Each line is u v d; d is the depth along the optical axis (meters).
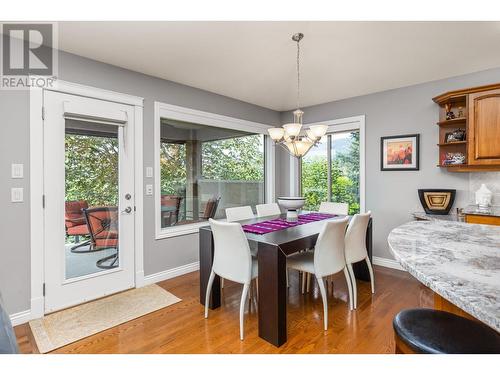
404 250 1.22
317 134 2.60
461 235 1.50
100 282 2.75
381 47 2.47
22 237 2.28
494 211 2.68
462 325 1.04
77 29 2.15
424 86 3.37
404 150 3.51
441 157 3.23
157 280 3.19
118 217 2.89
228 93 3.81
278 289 1.94
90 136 2.70
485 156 2.72
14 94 2.24
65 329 2.16
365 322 2.25
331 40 2.34
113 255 2.87
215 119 3.80
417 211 3.42
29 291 2.31
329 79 3.28
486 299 0.75
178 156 3.51
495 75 2.92
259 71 3.03
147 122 3.10
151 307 2.54
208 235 2.53
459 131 3.01
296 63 2.82
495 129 2.67
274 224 2.74
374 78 3.24
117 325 2.23
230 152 4.20
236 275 2.15
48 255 2.41
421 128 3.39
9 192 2.21
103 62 2.75
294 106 4.48
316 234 2.34
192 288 3.00
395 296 2.73
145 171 3.09
